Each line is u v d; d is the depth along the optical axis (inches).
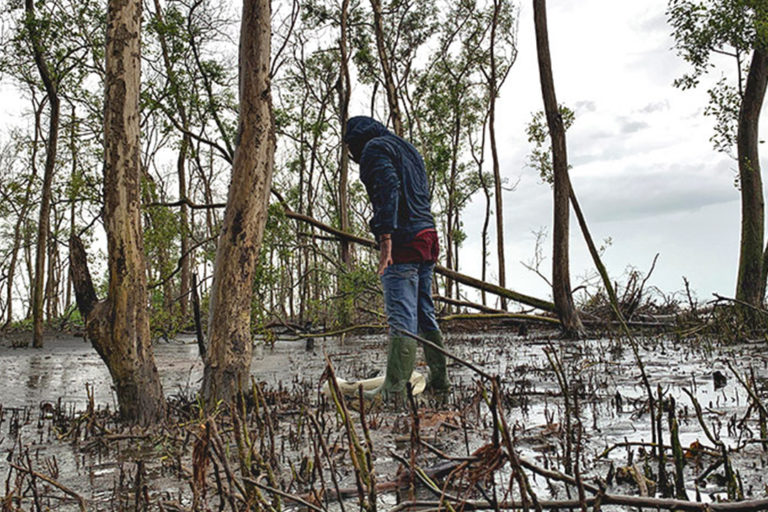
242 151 206.7
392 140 209.2
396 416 187.0
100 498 116.4
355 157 224.5
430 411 191.6
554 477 86.4
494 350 452.1
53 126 618.8
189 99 450.0
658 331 526.3
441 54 1041.5
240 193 204.8
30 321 1064.2
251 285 204.7
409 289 207.3
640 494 104.5
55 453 158.7
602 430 159.5
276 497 93.0
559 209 528.1
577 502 81.7
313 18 893.2
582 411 189.2
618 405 188.7
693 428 158.1
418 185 212.2
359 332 775.7
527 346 485.7
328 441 151.7
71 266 192.4
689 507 77.6
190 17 452.8
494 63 942.4
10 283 1084.5
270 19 215.0
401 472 111.7
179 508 98.0
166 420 186.9
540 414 186.9
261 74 209.5
